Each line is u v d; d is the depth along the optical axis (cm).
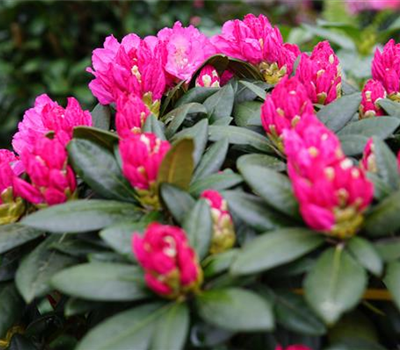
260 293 52
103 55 75
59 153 60
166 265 48
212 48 81
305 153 51
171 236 49
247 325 45
